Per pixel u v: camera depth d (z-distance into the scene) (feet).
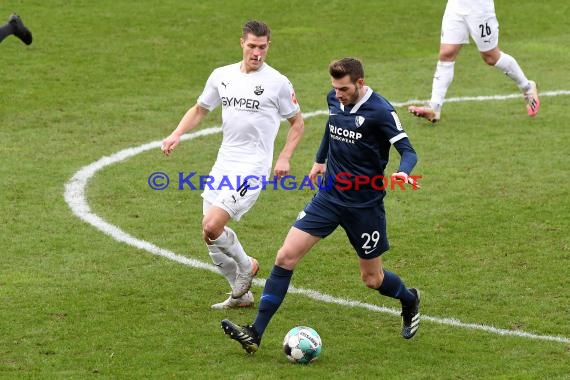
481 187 122.62
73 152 134.41
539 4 220.23
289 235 81.00
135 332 84.07
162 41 188.75
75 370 76.69
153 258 101.91
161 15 205.05
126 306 89.66
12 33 102.06
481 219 112.88
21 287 93.09
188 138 142.20
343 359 79.87
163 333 84.07
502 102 157.69
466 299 93.25
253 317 88.58
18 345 80.94
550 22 208.54
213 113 152.97
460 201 118.21
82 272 97.50
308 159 133.39
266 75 88.79
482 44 143.54
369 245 81.56
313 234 80.79
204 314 88.79
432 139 140.26
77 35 189.67
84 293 92.27
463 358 80.33
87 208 115.34
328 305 91.76
